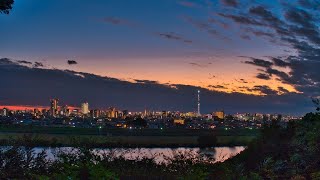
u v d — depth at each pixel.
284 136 14.88
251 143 16.20
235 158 15.41
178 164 12.61
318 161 11.90
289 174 11.70
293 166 12.08
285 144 14.35
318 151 12.09
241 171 11.96
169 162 12.88
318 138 12.34
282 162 12.51
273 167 12.34
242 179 11.45
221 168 12.10
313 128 12.80
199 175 10.35
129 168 12.10
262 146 15.00
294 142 13.30
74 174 7.57
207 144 49.03
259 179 11.38
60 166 10.29
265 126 16.23
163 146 39.81
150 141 46.25
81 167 7.66
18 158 11.59
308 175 11.30
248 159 14.73
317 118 13.23
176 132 93.19
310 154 12.09
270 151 14.46
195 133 91.75
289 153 13.27
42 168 11.35
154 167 12.40
